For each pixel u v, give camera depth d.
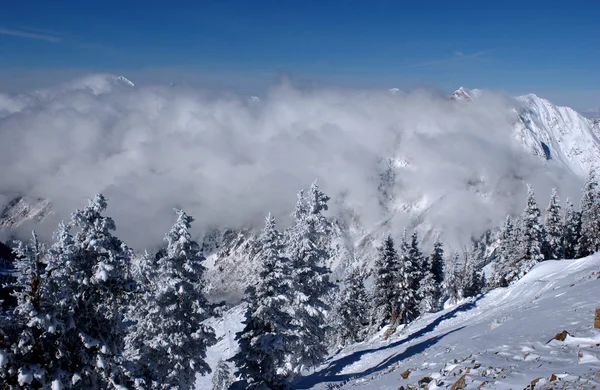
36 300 12.86
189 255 22.73
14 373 12.44
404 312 52.84
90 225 14.42
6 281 12.66
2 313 12.65
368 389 16.30
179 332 22.19
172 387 21.83
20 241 12.95
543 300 25.34
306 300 27.78
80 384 14.28
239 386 25.17
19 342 12.41
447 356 16.81
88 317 14.35
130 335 22.84
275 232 24.56
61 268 13.78
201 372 23.02
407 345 34.72
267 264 24.36
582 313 16.45
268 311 24.09
